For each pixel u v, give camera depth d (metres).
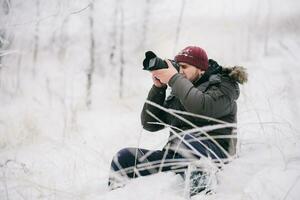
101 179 3.27
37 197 2.83
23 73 10.45
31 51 10.25
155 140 4.70
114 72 10.31
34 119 5.93
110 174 2.93
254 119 4.33
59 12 4.27
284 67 4.35
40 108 7.34
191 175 2.70
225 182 2.63
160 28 12.48
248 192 2.35
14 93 8.91
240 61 10.76
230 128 3.10
